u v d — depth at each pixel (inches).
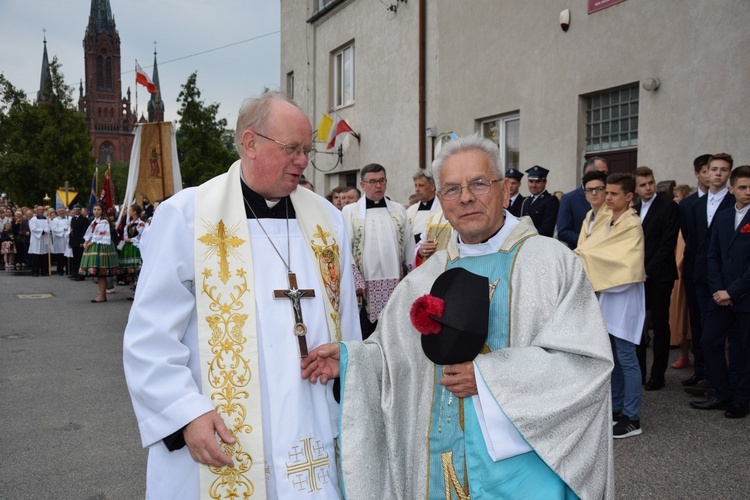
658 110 288.2
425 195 232.2
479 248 82.5
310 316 82.2
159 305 75.5
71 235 648.4
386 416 81.1
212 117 873.5
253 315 78.3
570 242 238.1
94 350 294.5
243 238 80.9
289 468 75.5
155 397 71.9
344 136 546.3
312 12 624.7
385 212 218.8
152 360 72.8
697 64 271.4
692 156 274.8
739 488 137.9
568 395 69.2
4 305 448.8
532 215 271.1
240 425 75.4
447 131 430.9
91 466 159.6
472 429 73.9
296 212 86.6
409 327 85.0
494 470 71.5
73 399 215.9
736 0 256.2
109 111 3983.8
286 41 676.1
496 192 80.5
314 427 79.0
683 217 222.7
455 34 419.2
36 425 189.9
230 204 81.7
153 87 350.3
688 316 239.3
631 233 173.8
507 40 375.2
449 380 74.2
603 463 72.4
